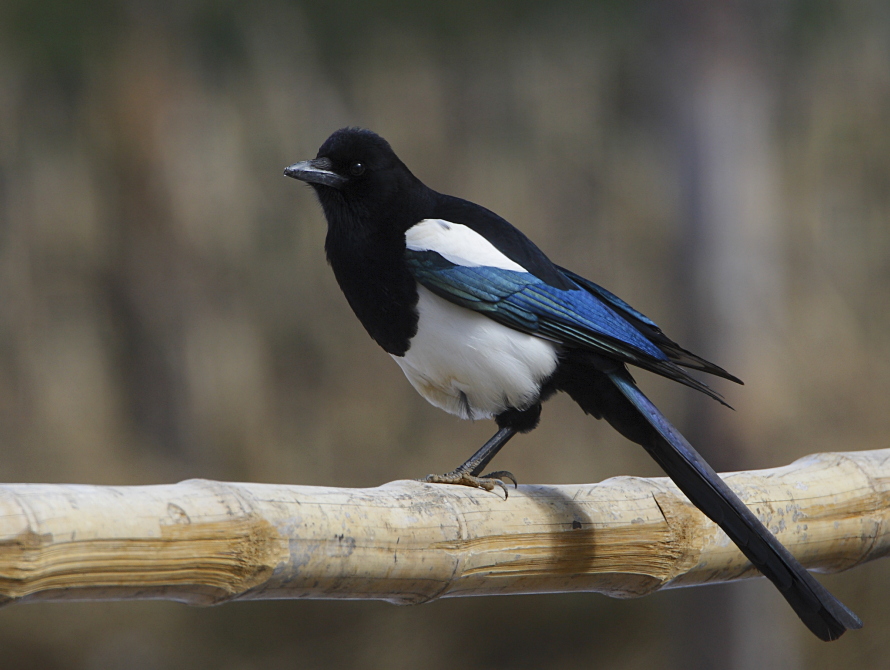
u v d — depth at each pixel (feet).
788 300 50.34
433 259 19.07
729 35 41.37
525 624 48.75
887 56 53.52
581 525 15.75
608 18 51.06
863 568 46.26
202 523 12.25
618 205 53.31
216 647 46.50
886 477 18.89
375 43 51.72
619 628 48.75
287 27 50.98
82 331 51.16
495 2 49.78
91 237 51.34
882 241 52.60
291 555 12.89
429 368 19.58
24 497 11.23
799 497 17.85
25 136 51.19
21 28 47.37
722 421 40.83
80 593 11.69
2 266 50.60
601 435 50.19
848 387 49.06
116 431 50.39
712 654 42.45
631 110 54.34
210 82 51.44
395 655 47.01
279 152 51.78
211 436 50.24
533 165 53.88
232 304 51.52
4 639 44.98
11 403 49.75
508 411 19.39
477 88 53.98
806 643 45.21
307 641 47.21
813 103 53.06
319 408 50.88
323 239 52.44
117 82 50.06
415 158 52.90
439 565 14.33
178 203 50.85
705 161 41.55
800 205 52.34
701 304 41.55
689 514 16.76
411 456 50.03
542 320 18.83
